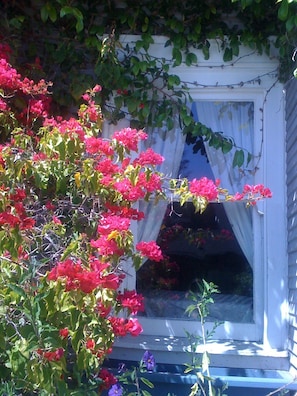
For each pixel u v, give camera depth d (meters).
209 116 4.43
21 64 4.28
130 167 3.20
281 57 4.18
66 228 3.41
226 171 4.38
